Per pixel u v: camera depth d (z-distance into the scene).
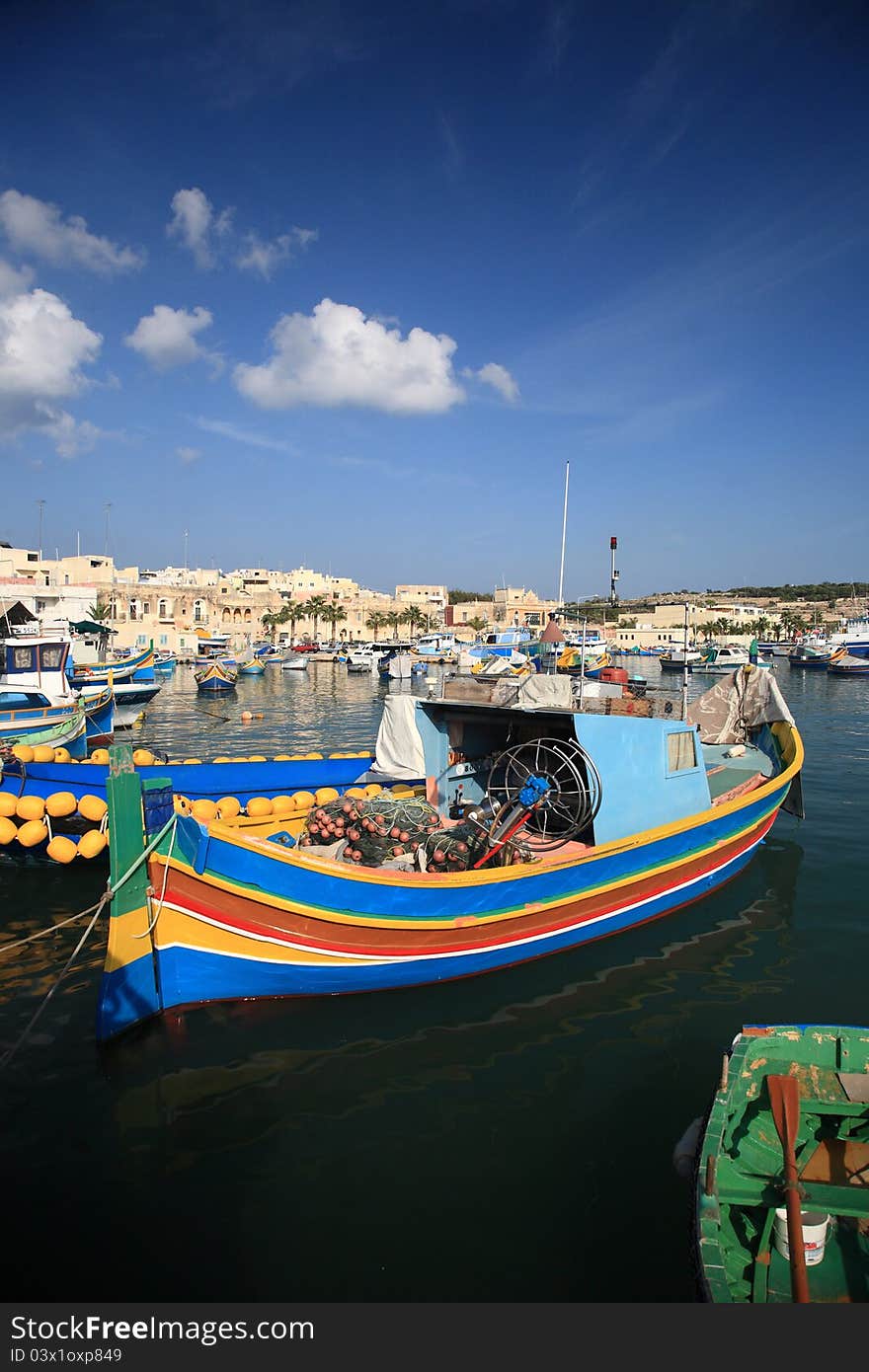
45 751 15.68
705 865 10.67
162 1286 4.53
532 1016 7.75
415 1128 6.00
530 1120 6.09
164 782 7.47
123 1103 6.29
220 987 7.62
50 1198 5.23
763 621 117.69
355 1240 4.88
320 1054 7.02
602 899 9.17
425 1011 7.83
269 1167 5.56
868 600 140.38
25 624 34.06
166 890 7.21
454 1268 4.64
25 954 9.21
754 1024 7.58
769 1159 4.91
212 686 46.97
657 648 92.50
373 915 7.63
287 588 136.00
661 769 9.88
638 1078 6.68
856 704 39.50
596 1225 5.00
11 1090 6.45
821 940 9.56
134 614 91.25
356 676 65.25
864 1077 5.26
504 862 8.80
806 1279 3.88
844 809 16.28
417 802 9.30
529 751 11.27
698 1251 3.96
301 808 11.89
